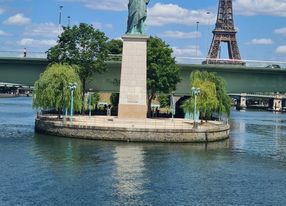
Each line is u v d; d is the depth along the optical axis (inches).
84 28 4628.4
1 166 2501.2
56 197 1979.6
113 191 2094.0
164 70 4726.9
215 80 4483.3
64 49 4574.3
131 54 3833.7
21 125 4507.9
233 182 2333.9
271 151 3321.9
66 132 3604.8
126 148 3164.4
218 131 3774.6
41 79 3941.9
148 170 2514.8
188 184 2263.8
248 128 5226.4
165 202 1967.3
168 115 5280.5
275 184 2317.9
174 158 2878.9
